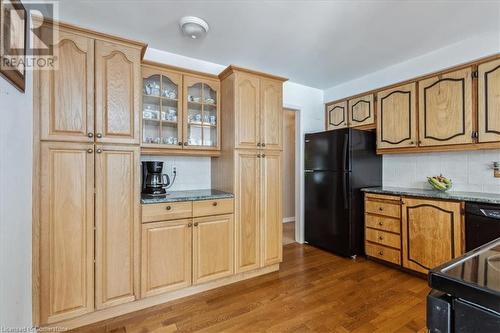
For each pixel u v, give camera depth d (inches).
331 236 126.0
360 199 121.6
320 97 151.9
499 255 27.1
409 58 108.6
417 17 78.8
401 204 103.7
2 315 44.0
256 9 74.4
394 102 115.3
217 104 103.3
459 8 74.4
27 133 57.4
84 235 67.9
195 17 78.0
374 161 128.1
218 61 111.6
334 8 74.1
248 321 71.1
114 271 71.9
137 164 75.4
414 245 99.3
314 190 136.2
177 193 95.7
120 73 73.0
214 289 89.7
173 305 79.2
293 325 69.2
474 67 90.8
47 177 63.4
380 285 92.4
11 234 47.9
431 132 102.3
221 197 90.8
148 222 77.2
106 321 70.9
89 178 68.5
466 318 19.3
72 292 66.4
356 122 132.8
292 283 94.3
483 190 98.6
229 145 97.4
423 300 81.9
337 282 94.9
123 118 73.2
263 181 101.0
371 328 67.8
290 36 90.1
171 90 96.8
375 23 82.1
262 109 101.0
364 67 118.3
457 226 87.3
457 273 21.9
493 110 85.9
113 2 71.0
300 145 144.3
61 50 65.4
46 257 63.2
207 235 87.9
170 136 98.7
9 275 47.1
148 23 82.1
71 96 66.5
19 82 49.7
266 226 101.4
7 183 45.8
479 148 89.4
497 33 85.5
